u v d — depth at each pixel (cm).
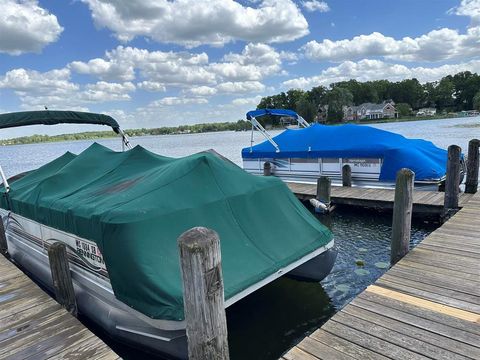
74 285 493
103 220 404
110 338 436
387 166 986
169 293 342
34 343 358
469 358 283
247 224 462
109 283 419
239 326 482
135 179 523
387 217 939
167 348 360
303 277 528
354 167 1066
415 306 362
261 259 420
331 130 1203
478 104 8850
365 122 8781
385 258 689
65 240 505
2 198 732
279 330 473
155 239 390
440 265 454
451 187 759
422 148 1071
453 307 357
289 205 534
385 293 392
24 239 671
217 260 237
